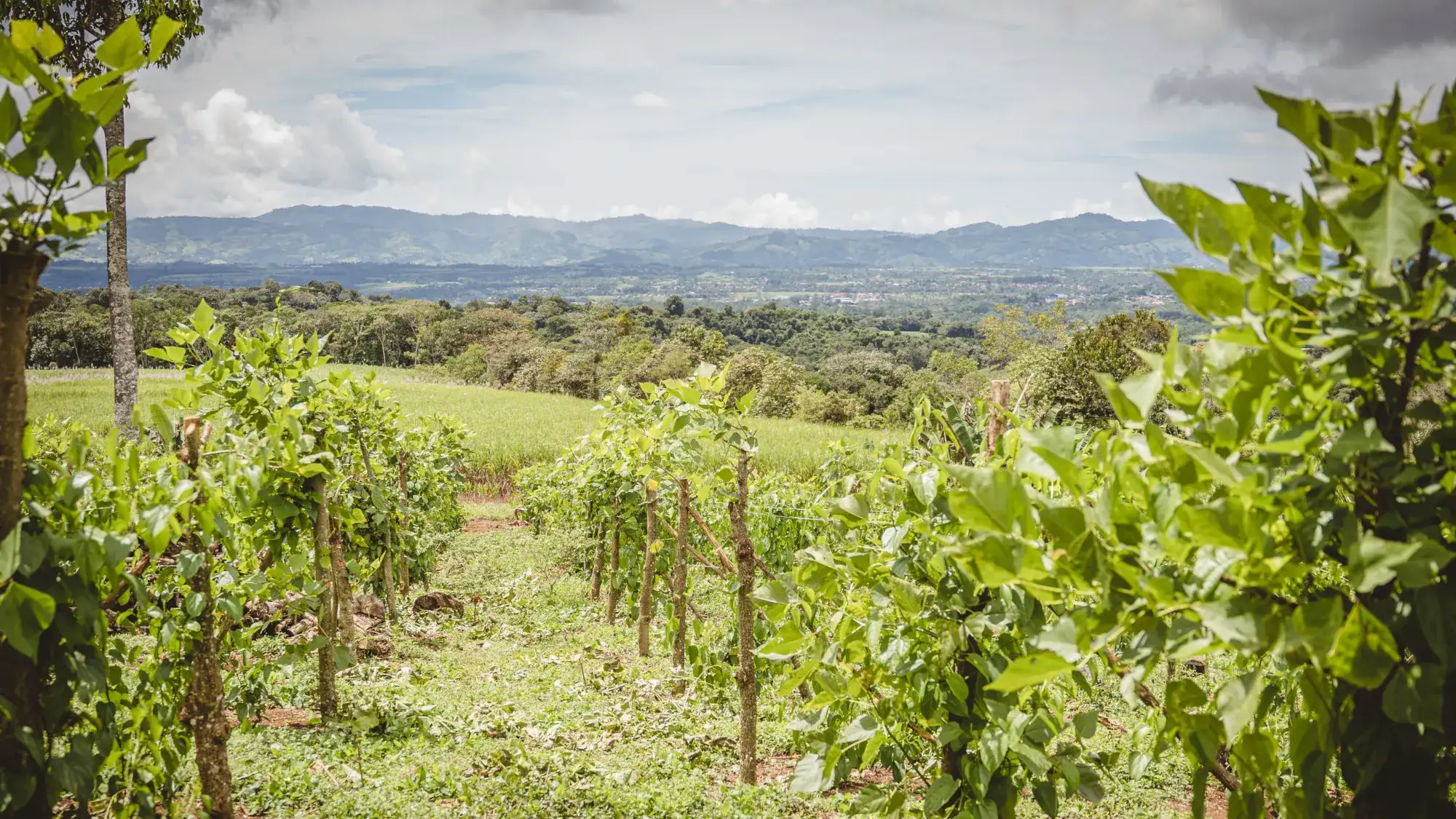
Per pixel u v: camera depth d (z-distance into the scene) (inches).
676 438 270.5
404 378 3403.1
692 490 352.2
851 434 1446.9
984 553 57.2
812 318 6727.4
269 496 203.2
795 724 138.8
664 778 204.8
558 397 2261.3
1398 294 50.6
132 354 490.9
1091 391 1279.5
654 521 329.4
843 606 139.9
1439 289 49.3
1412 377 54.6
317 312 4237.2
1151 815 195.6
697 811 187.0
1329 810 62.5
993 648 119.6
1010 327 3415.4
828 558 126.3
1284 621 50.0
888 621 124.9
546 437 1177.4
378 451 361.1
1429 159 51.4
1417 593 54.2
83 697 94.7
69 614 83.7
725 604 392.5
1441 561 47.8
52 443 160.4
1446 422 54.9
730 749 228.7
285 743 201.8
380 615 346.6
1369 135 51.7
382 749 207.3
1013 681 54.1
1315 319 54.5
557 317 5068.9
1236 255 53.7
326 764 192.5
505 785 186.7
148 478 109.9
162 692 127.1
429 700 248.2
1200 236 54.4
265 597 152.8
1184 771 220.5
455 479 581.0
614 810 181.6
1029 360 1380.4
